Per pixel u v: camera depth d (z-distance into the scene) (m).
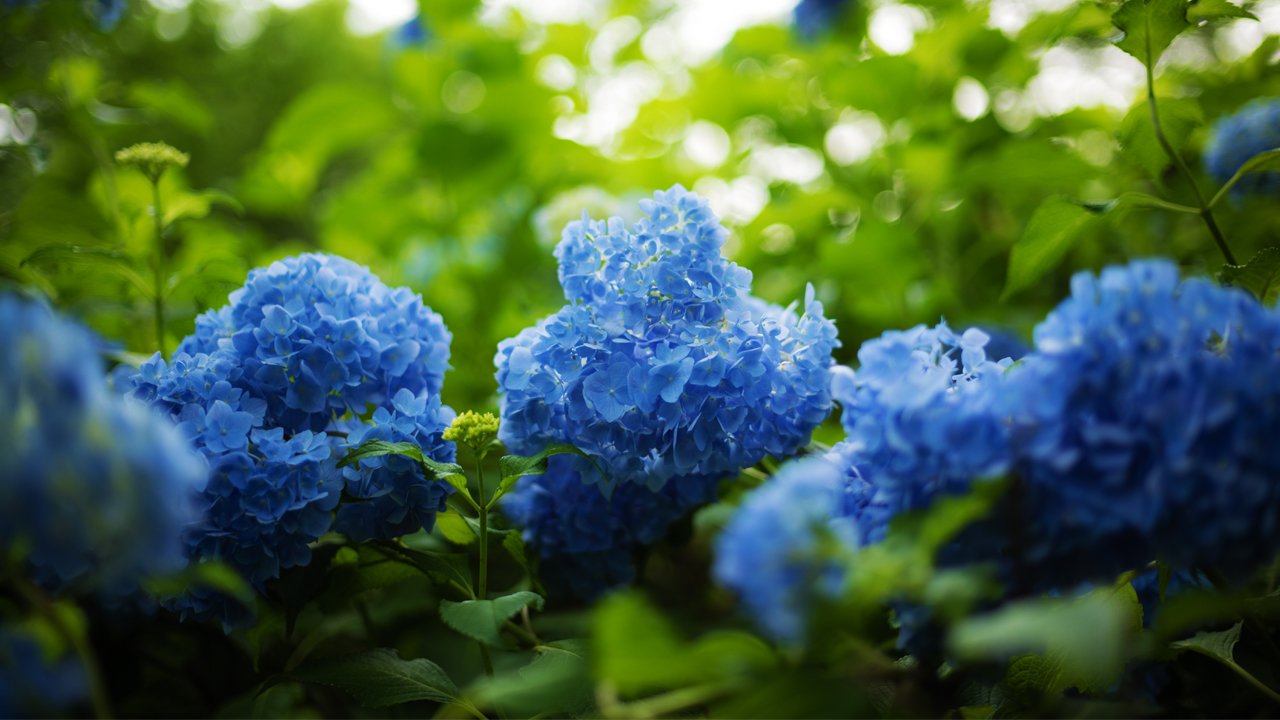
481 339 1.42
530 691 0.80
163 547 0.73
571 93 1.75
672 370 0.85
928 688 0.85
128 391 0.86
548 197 1.67
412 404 0.88
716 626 1.00
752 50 1.58
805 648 0.77
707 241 0.88
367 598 1.04
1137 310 0.75
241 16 4.55
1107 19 0.95
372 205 1.66
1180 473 0.73
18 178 1.33
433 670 0.87
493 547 1.01
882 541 0.79
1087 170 1.15
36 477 0.71
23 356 0.71
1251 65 1.18
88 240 1.16
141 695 0.99
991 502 0.76
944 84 1.40
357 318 0.89
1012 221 1.35
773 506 0.76
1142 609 0.85
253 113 4.06
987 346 1.07
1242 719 0.86
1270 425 0.73
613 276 0.88
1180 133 0.92
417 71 1.79
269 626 0.92
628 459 0.88
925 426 0.77
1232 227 1.10
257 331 0.87
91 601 0.88
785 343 0.89
